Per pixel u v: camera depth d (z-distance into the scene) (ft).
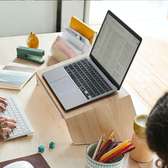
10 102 4.42
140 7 9.65
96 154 3.46
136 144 3.66
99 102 3.90
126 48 3.92
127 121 3.94
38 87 4.67
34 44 5.50
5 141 3.86
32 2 7.28
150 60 7.96
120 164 3.43
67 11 7.55
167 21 9.33
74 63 4.53
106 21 4.39
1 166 3.51
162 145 2.13
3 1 7.07
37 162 3.61
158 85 6.95
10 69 5.05
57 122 4.17
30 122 4.15
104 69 4.21
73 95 4.01
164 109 2.21
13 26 7.46
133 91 5.13
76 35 5.16
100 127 3.92
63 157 3.73
